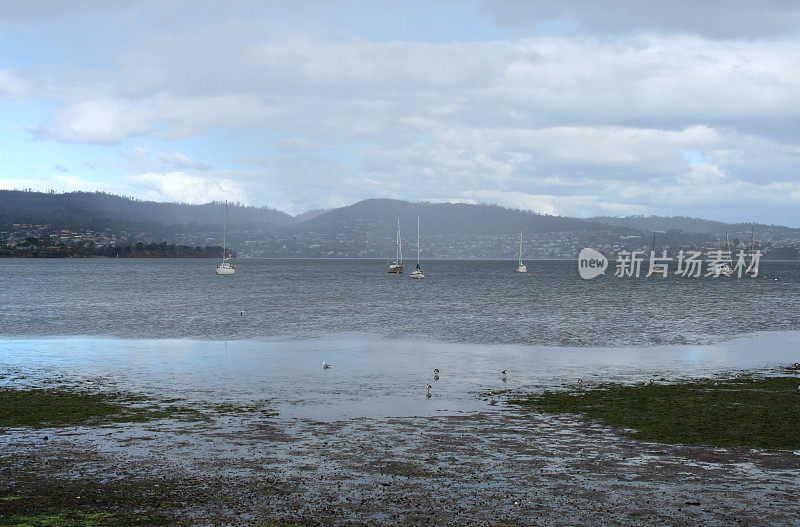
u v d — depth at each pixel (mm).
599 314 60156
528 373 29062
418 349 36812
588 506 12914
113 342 39750
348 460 15922
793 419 20281
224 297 82938
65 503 13023
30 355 34281
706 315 59906
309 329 47188
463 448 17062
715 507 12875
